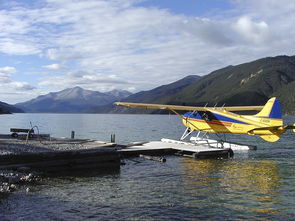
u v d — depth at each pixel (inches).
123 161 689.0
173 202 371.6
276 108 715.4
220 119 823.7
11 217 316.2
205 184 463.2
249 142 1215.6
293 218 319.3
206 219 316.8
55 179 501.0
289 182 472.7
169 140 963.3
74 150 607.8
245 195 401.4
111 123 3267.7
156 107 856.3
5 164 529.0
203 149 784.3
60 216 321.1
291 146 1037.8
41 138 868.6
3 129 2014.0
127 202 370.9
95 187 445.7
